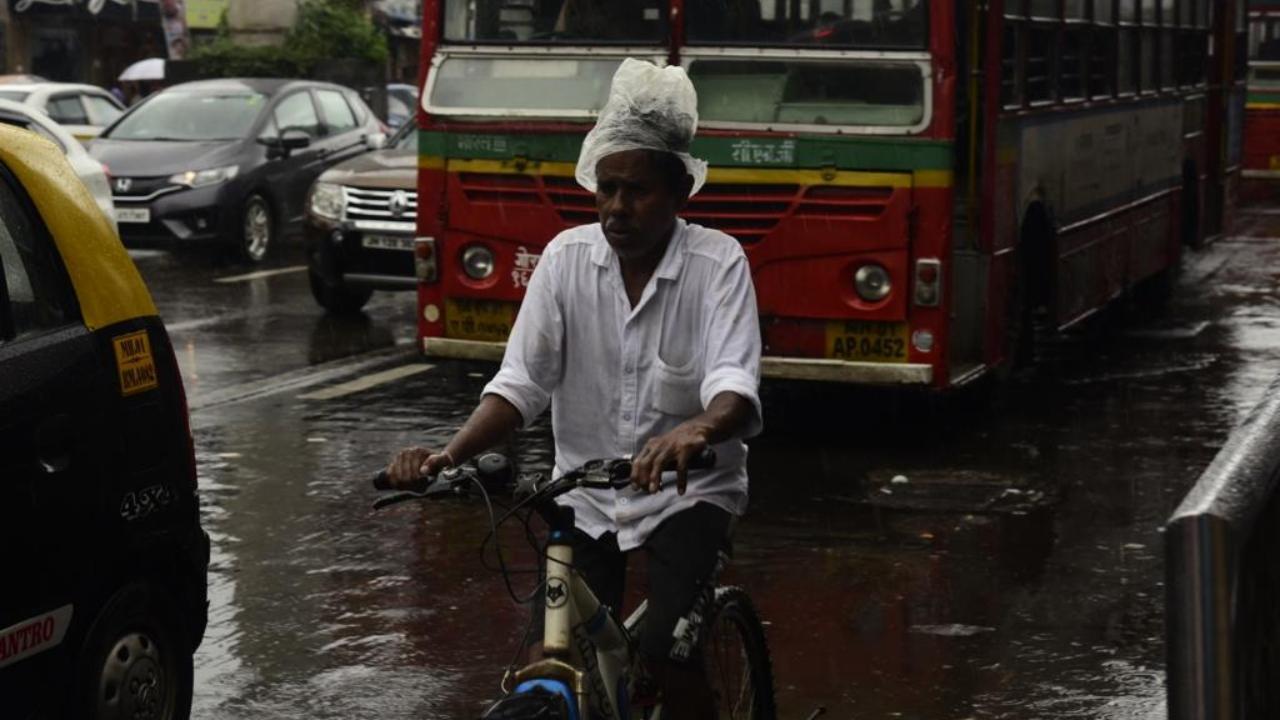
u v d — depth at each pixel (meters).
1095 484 8.80
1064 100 11.34
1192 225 16.14
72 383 4.66
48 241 4.77
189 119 19.02
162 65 31.75
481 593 6.99
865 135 9.04
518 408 3.99
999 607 6.82
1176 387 11.51
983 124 9.73
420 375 11.85
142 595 4.89
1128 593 7.00
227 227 18.08
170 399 5.03
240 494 8.52
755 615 4.64
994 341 10.06
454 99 9.72
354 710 5.74
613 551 4.09
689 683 3.99
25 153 4.84
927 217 9.02
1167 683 3.45
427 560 7.45
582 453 4.12
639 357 3.99
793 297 9.23
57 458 4.58
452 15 9.71
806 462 9.28
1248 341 13.50
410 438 9.80
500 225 9.70
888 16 9.00
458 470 3.57
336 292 14.60
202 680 6.00
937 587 7.08
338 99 20.27
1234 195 17.92
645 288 3.96
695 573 3.98
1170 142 14.67
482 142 9.67
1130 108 13.20
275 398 10.98
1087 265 12.13
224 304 15.31
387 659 6.23
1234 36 17.33
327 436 9.84
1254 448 3.96
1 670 4.38
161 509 4.95
